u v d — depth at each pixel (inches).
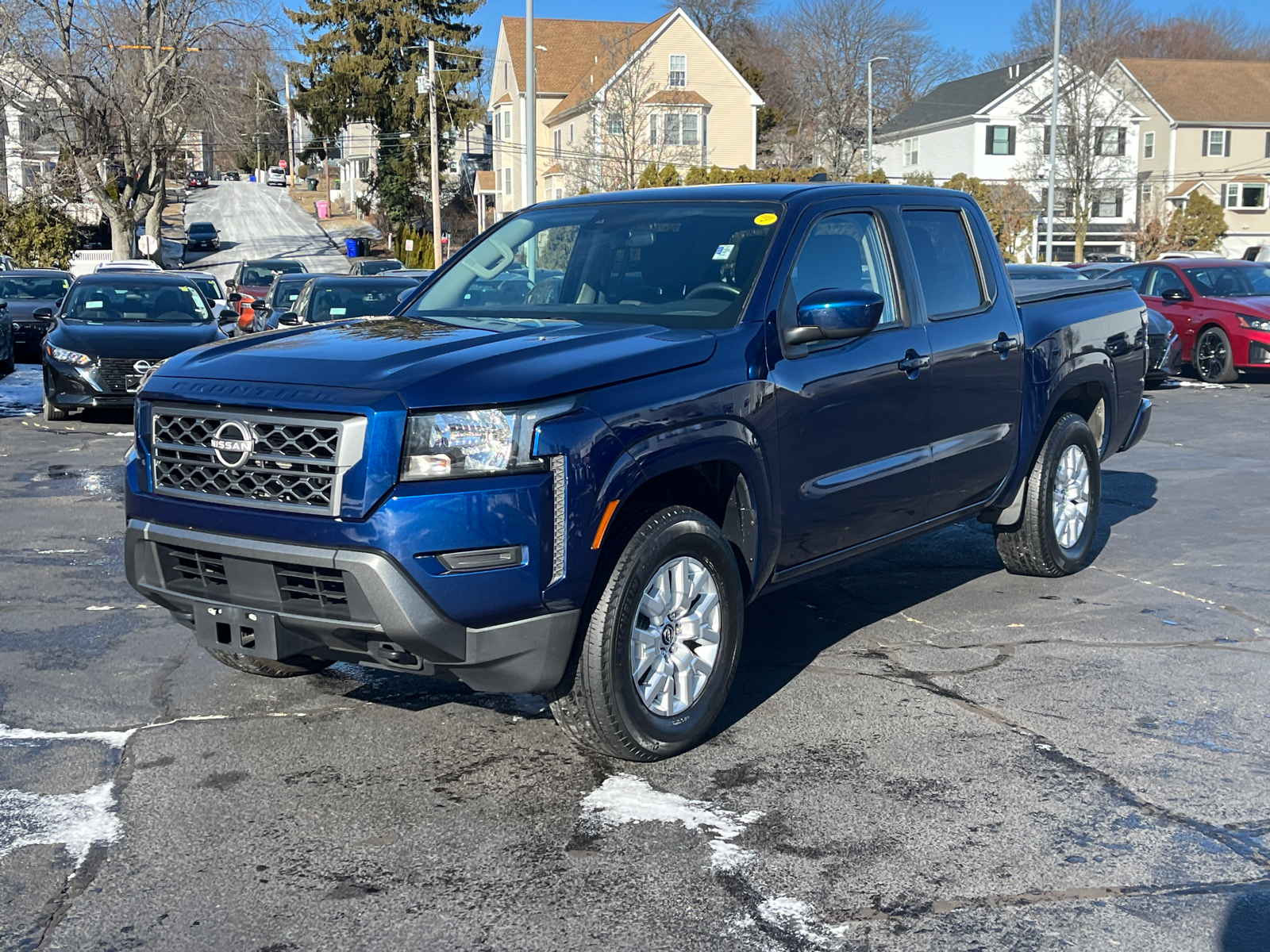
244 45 1664.6
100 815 148.1
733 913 125.8
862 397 193.6
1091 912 126.5
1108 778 161.0
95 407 522.0
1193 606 246.2
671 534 160.1
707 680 170.7
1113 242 2363.4
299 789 156.2
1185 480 393.7
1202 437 492.7
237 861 136.6
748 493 174.4
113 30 1642.5
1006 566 265.9
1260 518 332.8
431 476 142.6
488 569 144.1
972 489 229.1
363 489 141.6
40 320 552.1
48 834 142.9
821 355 187.0
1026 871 135.3
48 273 916.6
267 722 179.9
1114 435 280.5
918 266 214.5
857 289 199.3
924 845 141.5
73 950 118.2
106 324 525.0
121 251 1770.4
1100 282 288.5
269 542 147.3
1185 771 163.8
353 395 144.5
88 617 233.8
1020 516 252.7
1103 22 2416.3
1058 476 259.1
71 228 1838.1
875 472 199.3
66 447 452.4
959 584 264.4
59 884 131.2
